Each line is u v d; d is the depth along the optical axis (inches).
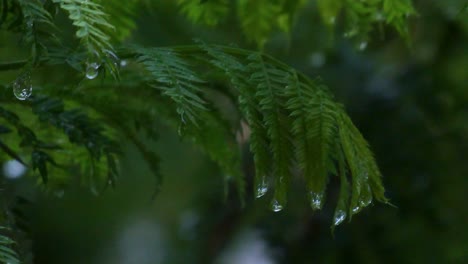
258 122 20.4
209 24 24.7
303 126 20.3
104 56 19.5
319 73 43.0
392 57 44.9
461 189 41.3
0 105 22.0
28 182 33.4
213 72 22.4
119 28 23.4
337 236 40.6
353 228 40.4
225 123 22.8
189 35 34.7
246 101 20.4
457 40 44.1
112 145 22.0
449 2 41.6
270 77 20.6
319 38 41.8
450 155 42.0
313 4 41.4
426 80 43.9
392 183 41.1
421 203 40.8
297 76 20.9
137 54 20.5
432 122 42.9
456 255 40.4
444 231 40.6
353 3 24.6
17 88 19.8
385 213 40.4
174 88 19.9
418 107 43.1
